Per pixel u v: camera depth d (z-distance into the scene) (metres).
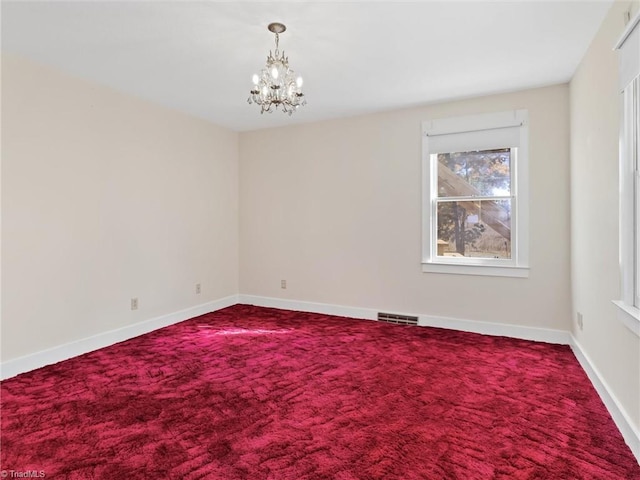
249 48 2.70
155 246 3.94
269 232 4.97
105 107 3.42
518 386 2.53
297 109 4.12
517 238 3.64
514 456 1.77
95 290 3.34
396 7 2.19
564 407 2.24
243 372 2.79
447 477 1.62
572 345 3.27
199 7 2.19
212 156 4.70
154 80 3.30
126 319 3.63
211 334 3.75
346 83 3.36
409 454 1.79
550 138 3.47
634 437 1.79
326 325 4.08
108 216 3.46
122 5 2.16
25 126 2.83
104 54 2.79
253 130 5.02
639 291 1.88
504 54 2.80
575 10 2.23
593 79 2.56
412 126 4.08
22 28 2.41
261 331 3.85
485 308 3.78
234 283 5.10
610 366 2.22
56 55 2.80
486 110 3.71
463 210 3.93
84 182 3.25
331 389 2.50
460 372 2.77
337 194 4.52
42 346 2.94
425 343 3.45
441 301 3.99
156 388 2.51
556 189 3.46
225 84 3.40
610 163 2.22
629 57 1.81
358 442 1.89
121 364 2.95
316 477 1.62
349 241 4.46
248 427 2.03
